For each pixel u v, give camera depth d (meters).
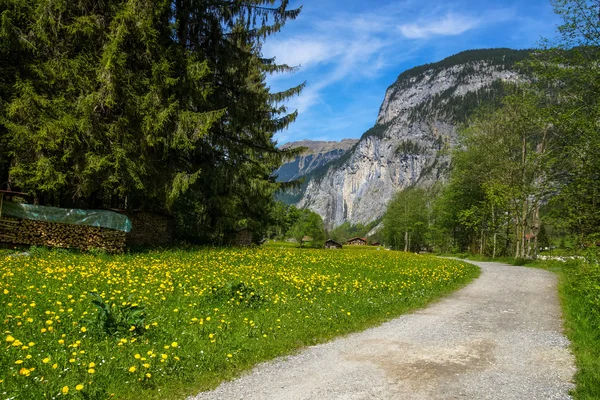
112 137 16.61
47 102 15.32
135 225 20.58
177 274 11.95
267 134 27.69
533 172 32.47
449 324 9.15
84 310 7.41
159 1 17.75
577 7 17.77
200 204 25.69
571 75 18.38
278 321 7.92
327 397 4.97
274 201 35.25
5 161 17.66
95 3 17.38
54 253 14.55
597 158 17.22
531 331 8.67
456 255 53.31
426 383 5.53
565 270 18.92
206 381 5.28
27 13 16.22
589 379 5.62
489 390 5.32
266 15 23.17
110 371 5.10
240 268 14.45
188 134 18.25
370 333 8.06
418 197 85.75
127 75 16.62
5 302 7.33
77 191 16.64
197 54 20.16
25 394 4.32
